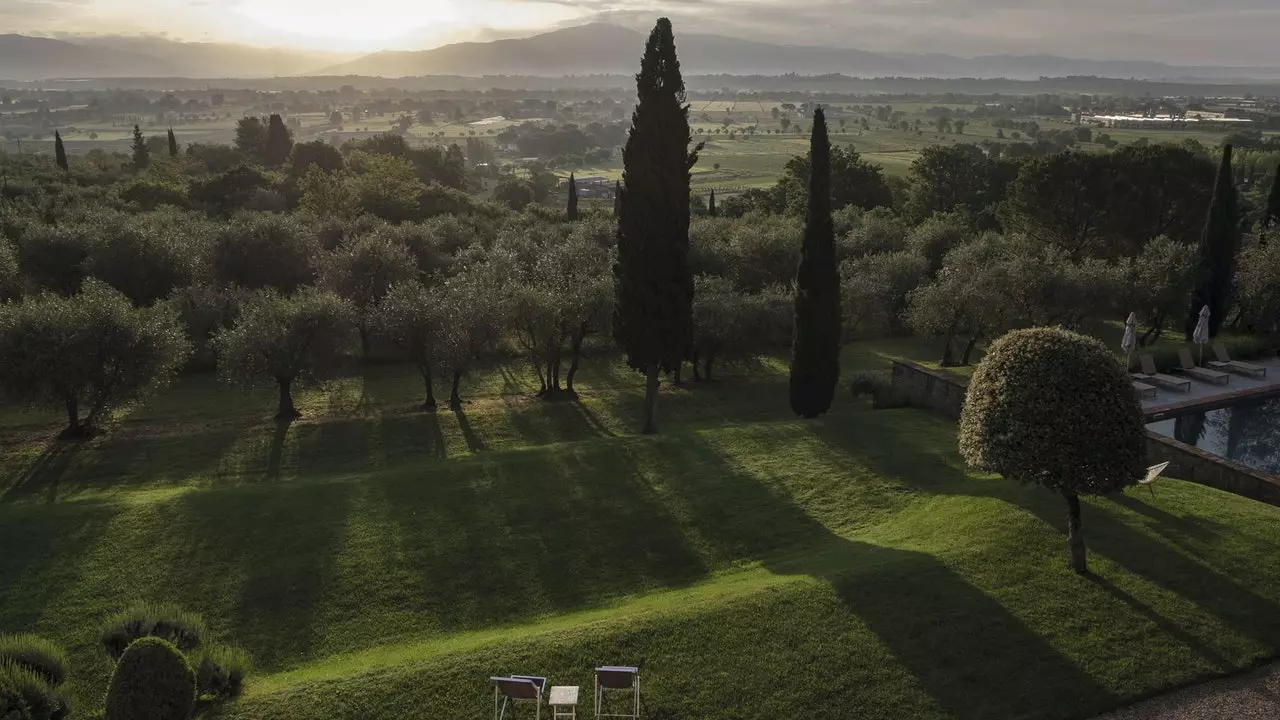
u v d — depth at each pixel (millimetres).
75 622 14922
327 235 59906
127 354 27750
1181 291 39250
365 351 43969
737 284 51781
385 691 12125
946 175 85125
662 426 31766
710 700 12062
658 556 18016
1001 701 11969
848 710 11844
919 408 28781
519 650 13047
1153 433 21609
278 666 14109
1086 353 14500
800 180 88000
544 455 23328
